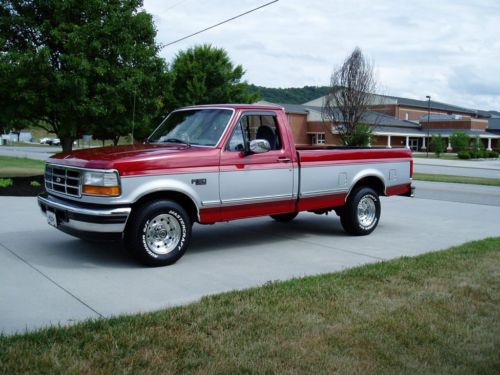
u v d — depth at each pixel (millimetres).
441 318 4516
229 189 6820
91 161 6086
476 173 29094
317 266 6512
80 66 13469
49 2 14039
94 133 16422
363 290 5258
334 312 4586
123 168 5926
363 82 36438
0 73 13492
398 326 4293
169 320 4281
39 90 14016
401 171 9281
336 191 8156
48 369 3402
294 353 3750
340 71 36938
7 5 14383
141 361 3551
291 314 4508
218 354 3699
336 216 10719
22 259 6531
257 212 7227
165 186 6207
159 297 5117
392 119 75500
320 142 61875
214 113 7242
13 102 14367
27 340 3830
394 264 6320
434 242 8180
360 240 8289
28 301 4914
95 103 13992
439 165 38375
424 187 18406
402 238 8508
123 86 14188
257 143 6816
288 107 62219
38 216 9742
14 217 9594
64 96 14117
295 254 7188
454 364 3670
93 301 4949
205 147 6762
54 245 7344
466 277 5797
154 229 6262
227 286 5551
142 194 6047
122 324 4168
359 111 36781
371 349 3857
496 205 13266
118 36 14406
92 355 3607
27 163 25375
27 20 14109
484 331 4258
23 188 13531
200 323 4246
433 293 5199
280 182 7379
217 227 9258
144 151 6422
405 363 3654
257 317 4422
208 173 6590
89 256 6746
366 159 8602
